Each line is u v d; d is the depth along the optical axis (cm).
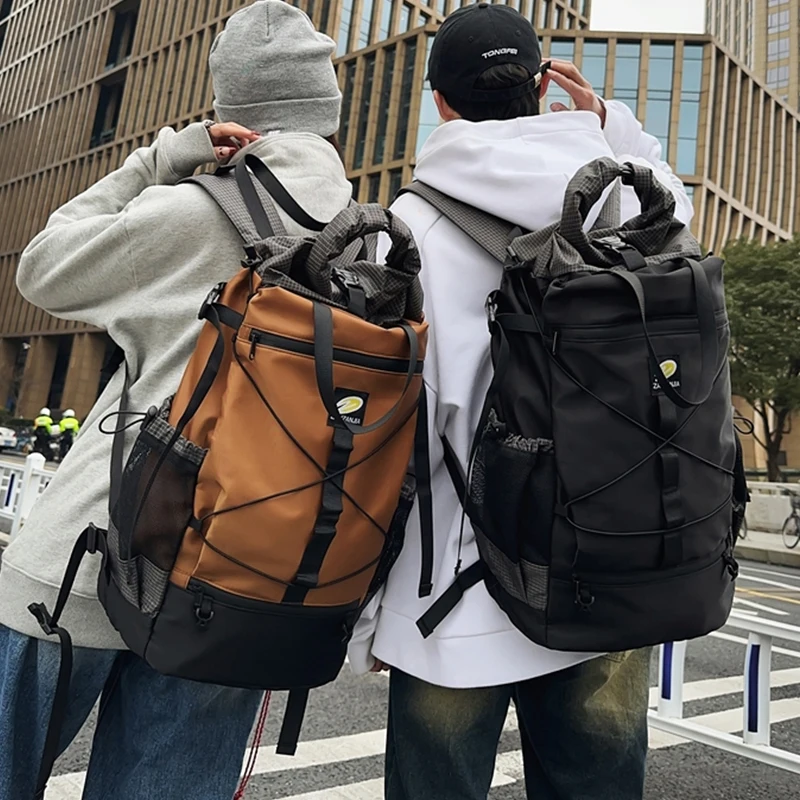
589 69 3991
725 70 4031
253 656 99
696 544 101
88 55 5856
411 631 119
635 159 149
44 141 6091
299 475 97
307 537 98
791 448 3809
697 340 103
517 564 106
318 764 275
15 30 7012
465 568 118
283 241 106
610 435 99
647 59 3962
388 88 4028
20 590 111
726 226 4047
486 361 122
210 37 4772
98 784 120
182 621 98
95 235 118
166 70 5075
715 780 288
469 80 134
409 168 3791
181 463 99
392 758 131
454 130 129
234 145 132
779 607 732
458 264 123
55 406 5353
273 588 98
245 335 98
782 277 2253
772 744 328
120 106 5531
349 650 129
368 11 4484
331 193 128
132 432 110
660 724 300
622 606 100
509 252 113
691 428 101
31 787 111
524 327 106
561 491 100
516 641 115
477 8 137
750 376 2214
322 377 96
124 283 116
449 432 121
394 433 105
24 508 643
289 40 132
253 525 96
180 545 99
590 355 101
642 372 100
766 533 1584
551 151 127
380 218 104
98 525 111
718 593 106
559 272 105
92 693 118
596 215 127
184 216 113
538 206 120
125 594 102
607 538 99
